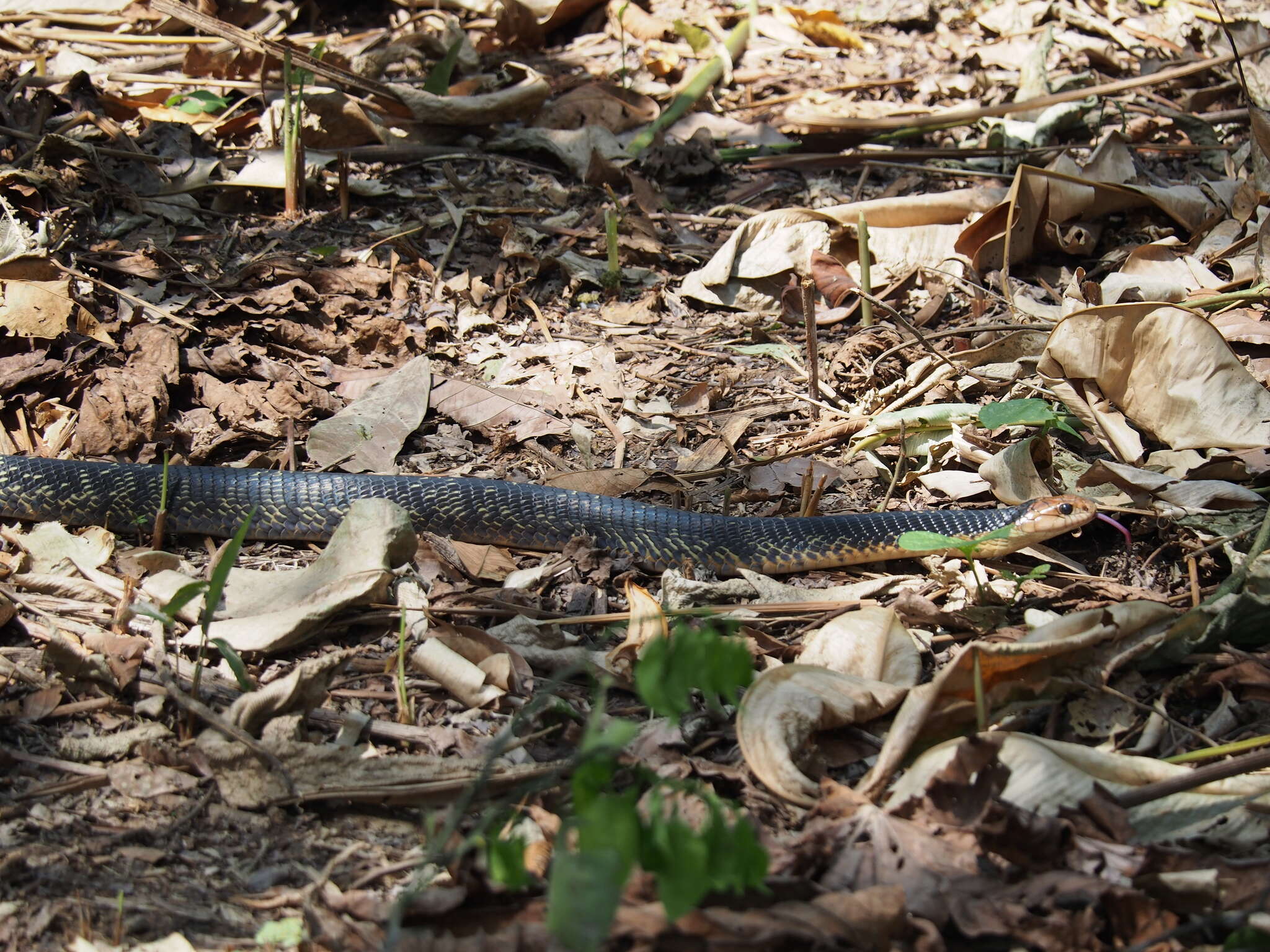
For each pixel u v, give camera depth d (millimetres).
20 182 7535
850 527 5527
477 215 8438
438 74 9336
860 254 7594
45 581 4965
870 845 3508
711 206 9016
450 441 6547
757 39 11406
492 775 3918
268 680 4539
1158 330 6012
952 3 11984
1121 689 4535
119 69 9633
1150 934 3260
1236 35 9992
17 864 3631
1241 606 4637
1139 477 5664
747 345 7586
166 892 3600
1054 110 9609
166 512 5512
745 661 2822
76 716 4324
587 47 10977
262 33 10516
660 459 6496
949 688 4094
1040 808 3656
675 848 2752
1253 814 3752
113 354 6621
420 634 4773
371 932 3307
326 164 8727
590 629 5055
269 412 6508
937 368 7035
